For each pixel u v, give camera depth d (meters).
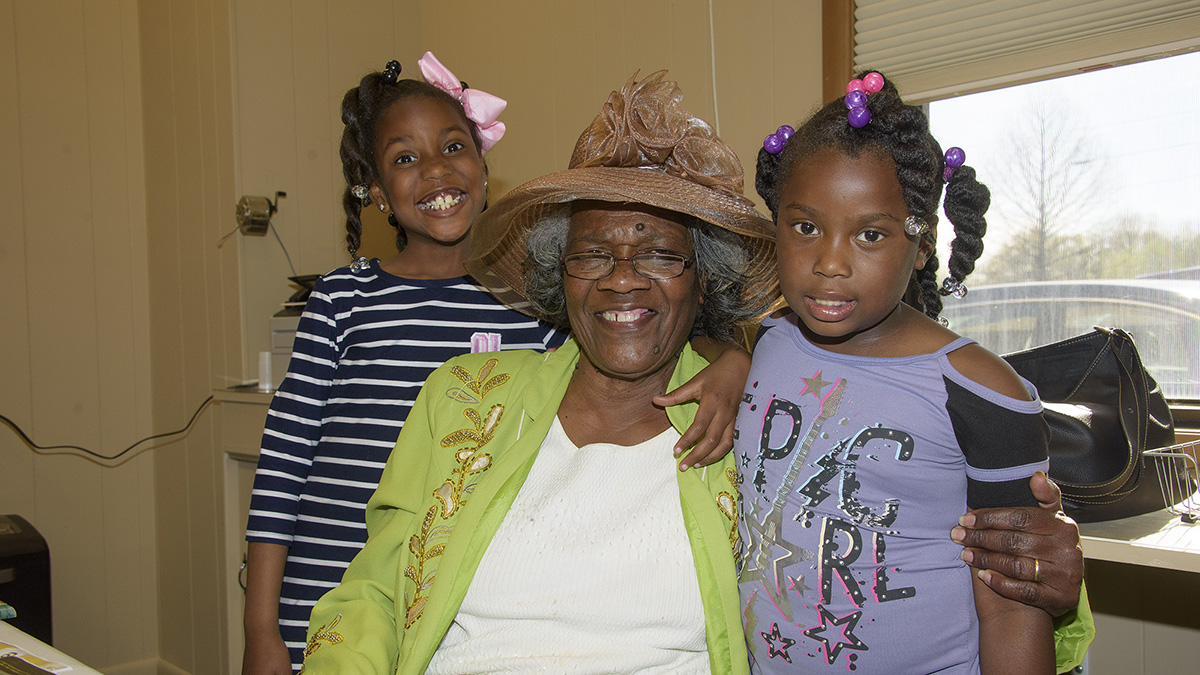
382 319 1.47
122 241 2.85
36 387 2.67
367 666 1.04
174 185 2.74
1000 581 0.87
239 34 2.48
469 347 1.46
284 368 2.43
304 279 2.40
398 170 1.51
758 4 2.12
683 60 2.29
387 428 1.42
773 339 1.09
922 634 0.91
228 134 2.49
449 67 2.96
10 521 2.12
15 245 2.63
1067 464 1.33
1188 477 1.38
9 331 2.62
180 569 2.78
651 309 1.09
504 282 1.41
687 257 1.11
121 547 2.84
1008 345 1.89
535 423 1.15
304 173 2.64
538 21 2.67
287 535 1.44
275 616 1.41
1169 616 1.65
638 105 1.12
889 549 0.91
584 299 1.11
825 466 0.94
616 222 1.09
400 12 2.93
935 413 0.90
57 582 2.71
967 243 1.00
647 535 1.05
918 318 0.98
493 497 1.09
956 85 1.81
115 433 2.83
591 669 0.99
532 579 1.04
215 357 2.59
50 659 0.94
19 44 2.63
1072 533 0.87
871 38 1.91
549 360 1.24
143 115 2.89
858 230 0.88
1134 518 1.35
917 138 0.88
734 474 1.08
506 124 2.79
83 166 2.77
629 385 1.17
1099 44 1.64
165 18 2.75
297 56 2.62
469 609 1.06
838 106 0.93
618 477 1.10
